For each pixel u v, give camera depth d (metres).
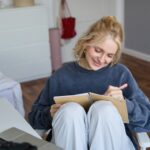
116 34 1.29
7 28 3.47
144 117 1.30
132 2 4.35
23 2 3.52
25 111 2.85
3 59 3.57
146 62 4.25
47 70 3.87
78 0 4.26
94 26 1.32
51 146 0.97
